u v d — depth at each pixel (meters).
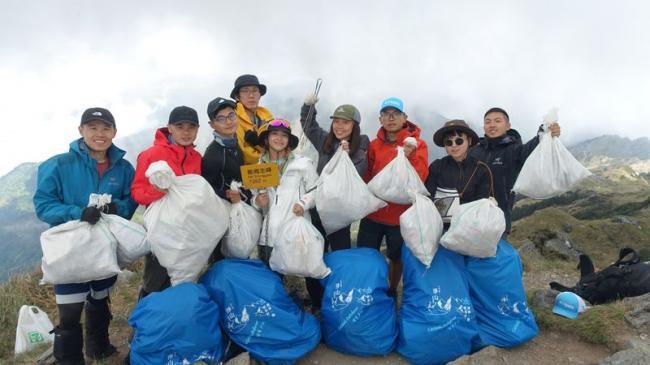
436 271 3.60
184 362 3.06
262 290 3.39
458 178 3.99
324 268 3.62
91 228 3.13
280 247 3.57
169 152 3.53
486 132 4.34
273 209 3.78
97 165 3.49
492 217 3.38
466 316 3.46
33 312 4.62
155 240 3.22
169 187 3.23
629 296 4.18
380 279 3.65
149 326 3.02
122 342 4.12
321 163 4.33
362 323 3.48
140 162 3.44
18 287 6.01
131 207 3.59
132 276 6.25
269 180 3.61
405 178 3.74
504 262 3.70
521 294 3.68
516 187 3.97
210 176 3.92
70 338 3.31
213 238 3.34
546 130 3.94
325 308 3.60
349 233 4.39
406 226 3.55
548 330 3.84
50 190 3.28
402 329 3.54
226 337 3.46
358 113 4.12
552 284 4.73
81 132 3.40
